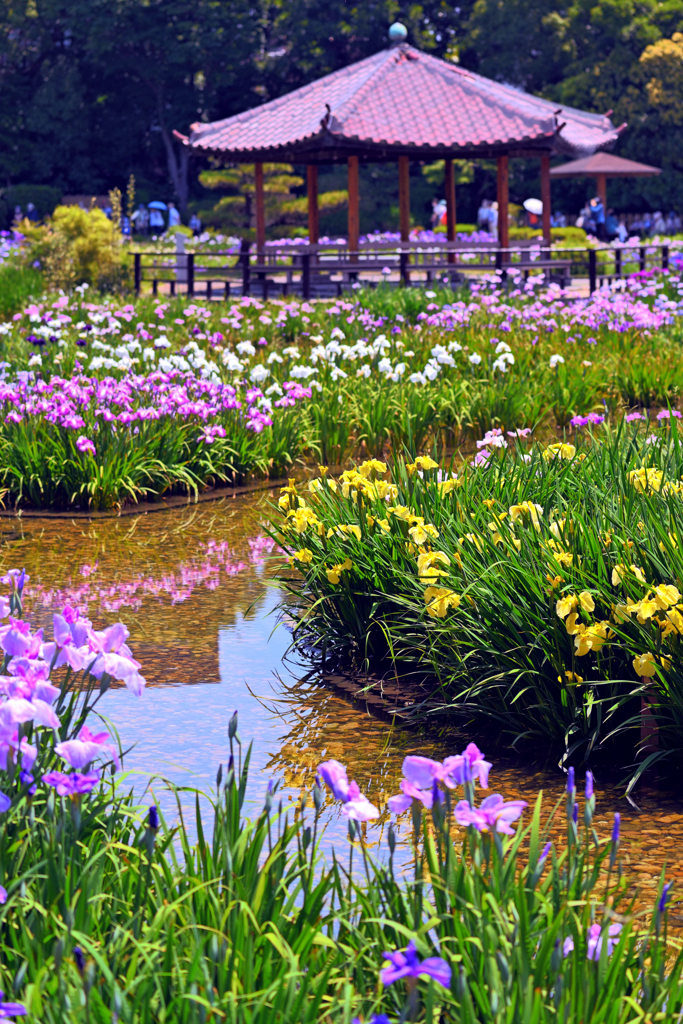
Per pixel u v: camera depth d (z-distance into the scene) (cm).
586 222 4438
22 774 286
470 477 666
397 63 2822
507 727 497
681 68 5519
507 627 498
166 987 248
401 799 255
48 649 297
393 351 1402
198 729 490
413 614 578
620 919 250
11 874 275
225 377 1182
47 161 6462
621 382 1250
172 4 6328
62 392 1002
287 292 2552
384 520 614
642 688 454
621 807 423
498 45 6312
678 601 454
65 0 6203
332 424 1105
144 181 6606
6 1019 228
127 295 2328
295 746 477
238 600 682
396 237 3241
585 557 500
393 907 273
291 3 6456
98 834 304
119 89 6531
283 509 698
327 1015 252
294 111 2786
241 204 4722
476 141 2595
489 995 240
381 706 529
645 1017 238
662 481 555
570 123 3033
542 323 1574
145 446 960
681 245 2839
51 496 923
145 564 757
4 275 2333
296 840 385
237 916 265
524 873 299
